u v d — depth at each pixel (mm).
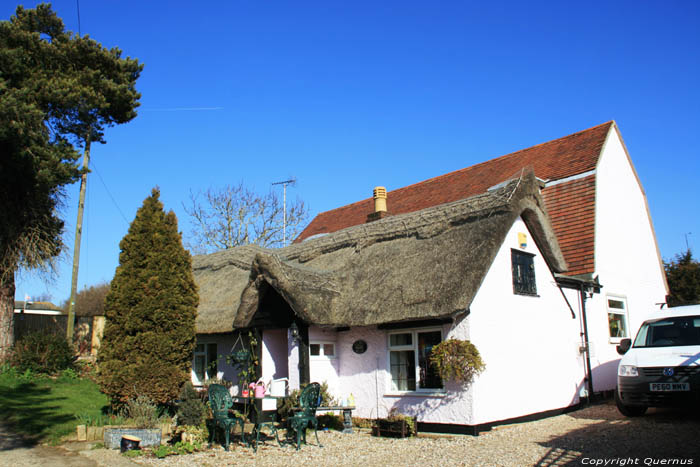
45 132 18234
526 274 13383
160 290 12422
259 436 11133
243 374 13133
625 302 17750
